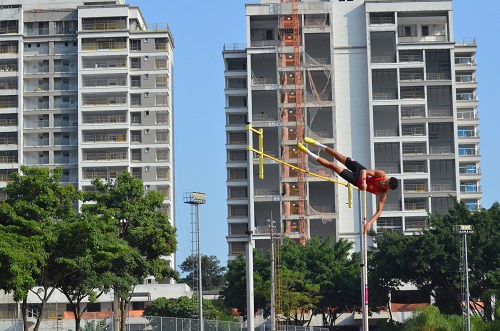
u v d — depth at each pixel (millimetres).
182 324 98250
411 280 126000
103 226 82000
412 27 176625
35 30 179875
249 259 61281
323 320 138750
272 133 173000
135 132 175000
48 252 75438
